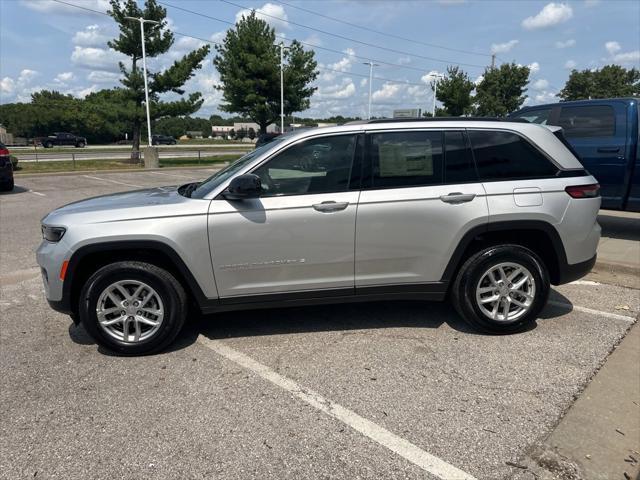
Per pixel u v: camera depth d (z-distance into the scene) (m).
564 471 2.52
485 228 3.96
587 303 4.93
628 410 3.00
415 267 4.03
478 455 2.65
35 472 2.58
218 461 2.64
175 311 3.86
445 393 3.27
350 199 3.86
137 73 27.64
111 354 3.94
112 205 3.97
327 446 2.75
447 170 4.00
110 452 2.73
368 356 3.82
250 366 3.69
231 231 3.78
